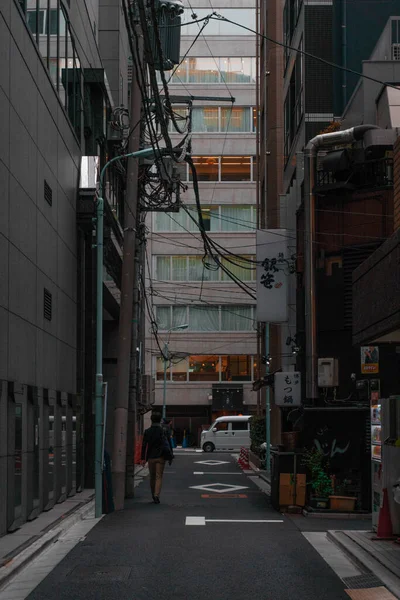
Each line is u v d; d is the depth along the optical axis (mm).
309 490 20453
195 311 70375
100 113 29172
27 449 17500
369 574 11758
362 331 14695
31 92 18547
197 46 73438
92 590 10695
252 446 43719
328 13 31594
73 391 25125
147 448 23188
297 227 28359
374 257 13625
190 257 70812
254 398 69375
